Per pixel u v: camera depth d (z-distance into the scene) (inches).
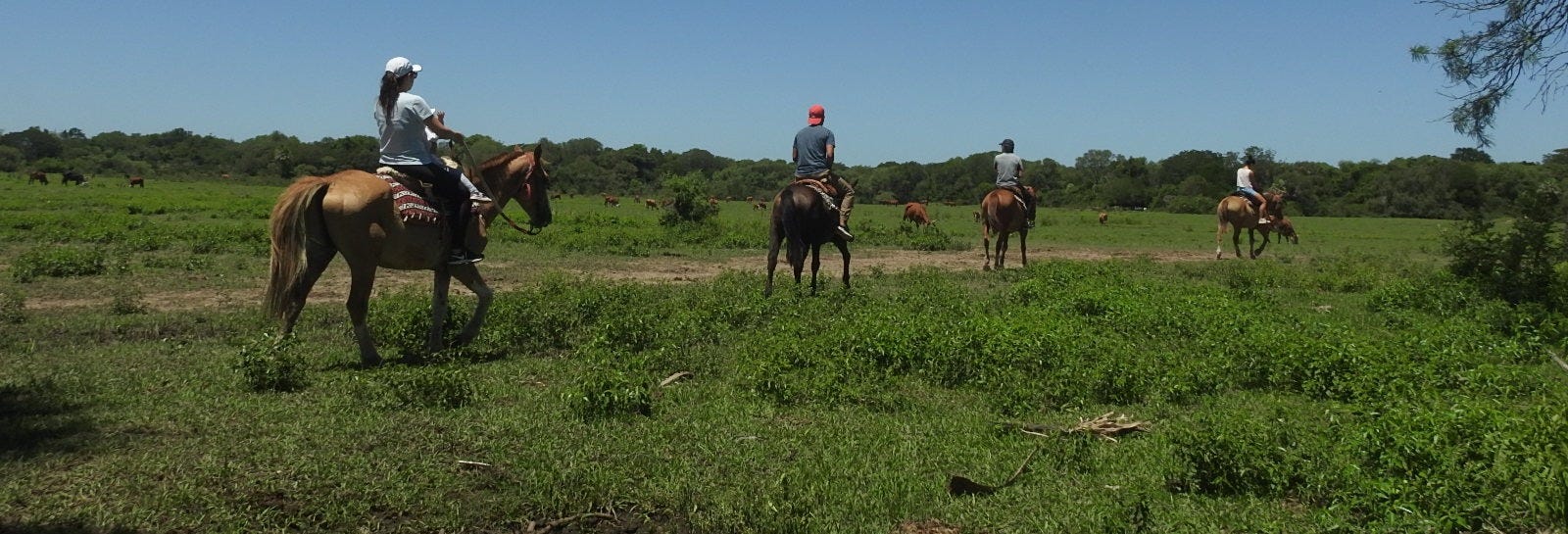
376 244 346.0
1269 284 682.8
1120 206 3644.2
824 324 412.8
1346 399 318.7
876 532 206.1
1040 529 206.8
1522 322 446.9
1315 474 225.0
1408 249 1277.1
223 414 278.2
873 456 253.1
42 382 308.5
